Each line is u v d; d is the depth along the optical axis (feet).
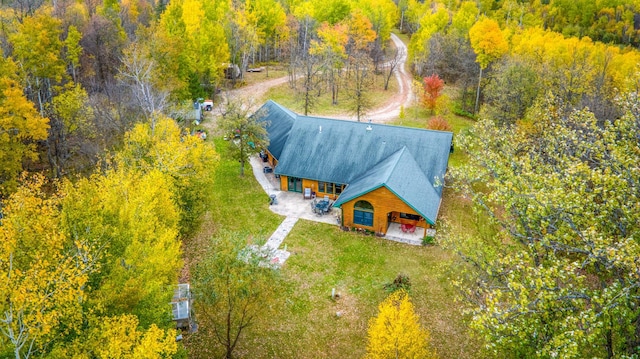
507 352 66.44
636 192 63.31
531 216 68.95
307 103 245.45
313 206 148.77
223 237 86.33
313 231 137.59
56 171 168.66
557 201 64.44
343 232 137.28
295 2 411.95
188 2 274.36
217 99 267.39
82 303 72.28
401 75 327.88
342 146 159.22
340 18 359.66
